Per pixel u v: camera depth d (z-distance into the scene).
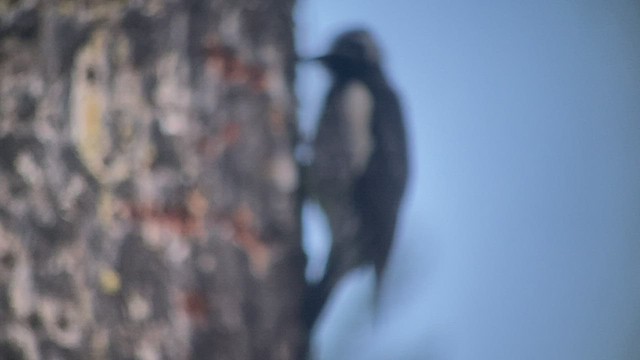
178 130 5.16
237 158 5.17
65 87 5.16
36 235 5.16
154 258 5.16
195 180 5.16
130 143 5.16
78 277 5.16
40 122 5.16
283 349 5.18
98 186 5.16
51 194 5.16
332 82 5.38
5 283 5.16
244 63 5.18
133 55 5.16
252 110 5.18
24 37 5.17
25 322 5.16
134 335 5.16
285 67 5.19
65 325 5.16
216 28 5.17
